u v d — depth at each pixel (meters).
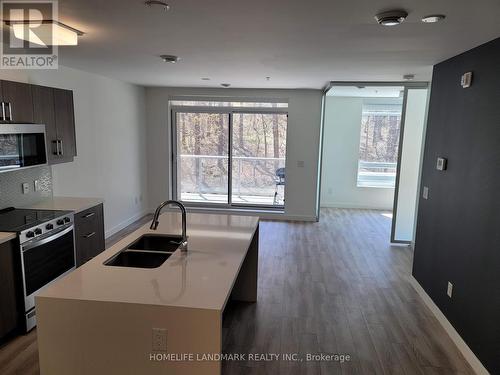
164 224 3.21
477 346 2.67
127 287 1.92
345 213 7.71
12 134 3.11
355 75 4.65
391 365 2.76
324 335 3.14
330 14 2.17
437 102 3.63
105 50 3.37
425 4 1.95
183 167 7.29
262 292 3.94
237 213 7.17
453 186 3.16
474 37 2.54
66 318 1.80
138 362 1.79
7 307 2.83
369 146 8.11
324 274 4.46
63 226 3.44
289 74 4.70
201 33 2.69
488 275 2.54
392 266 4.77
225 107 6.93
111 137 5.67
